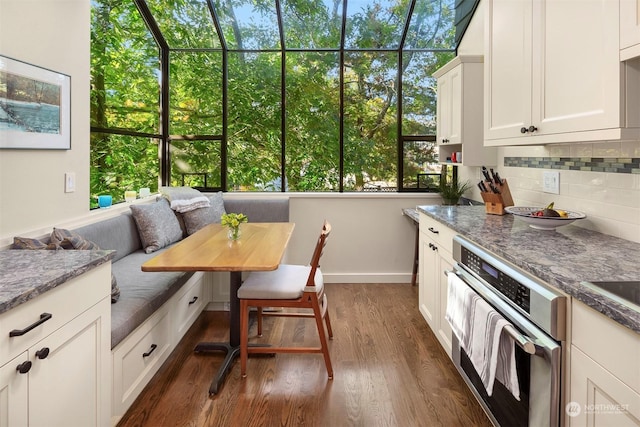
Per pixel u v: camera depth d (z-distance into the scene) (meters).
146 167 3.90
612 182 1.85
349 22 3.95
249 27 4.01
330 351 2.64
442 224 2.39
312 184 4.29
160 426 1.87
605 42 1.38
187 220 3.72
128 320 1.90
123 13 3.37
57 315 1.30
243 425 1.88
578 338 1.15
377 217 4.20
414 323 3.12
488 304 1.61
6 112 1.87
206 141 4.24
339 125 4.24
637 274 1.25
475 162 3.19
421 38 4.04
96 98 3.07
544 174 2.44
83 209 2.59
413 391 2.17
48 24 2.18
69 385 1.37
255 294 2.31
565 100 1.62
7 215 1.92
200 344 2.63
